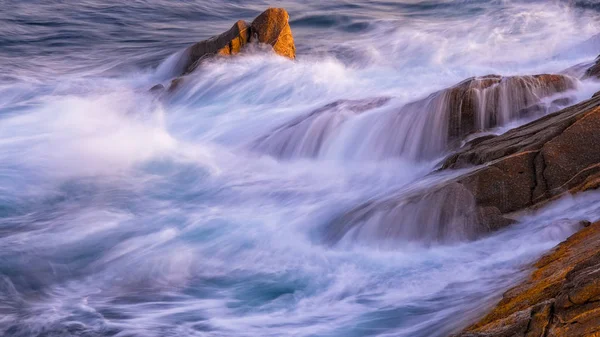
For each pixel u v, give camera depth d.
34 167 11.71
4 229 9.36
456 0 28.17
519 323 4.66
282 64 16.47
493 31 21.64
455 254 7.11
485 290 6.00
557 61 16.95
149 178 11.21
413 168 10.45
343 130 11.40
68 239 8.99
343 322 6.33
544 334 4.44
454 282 6.48
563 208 7.16
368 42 21.48
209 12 28.45
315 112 12.20
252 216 9.37
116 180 11.13
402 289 6.71
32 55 20.72
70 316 7.04
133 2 28.88
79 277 8.05
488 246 7.04
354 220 8.06
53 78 18.27
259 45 17.00
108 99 15.93
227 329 6.53
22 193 10.66
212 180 11.01
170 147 12.72
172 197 10.43
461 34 21.61
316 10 28.38
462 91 10.34
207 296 7.32
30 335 6.70
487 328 4.88
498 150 7.98
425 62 18.33
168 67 18.25
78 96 16.42
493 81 10.43
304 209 9.40
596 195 7.14
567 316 4.43
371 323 6.23
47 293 7.65
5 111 15.19
